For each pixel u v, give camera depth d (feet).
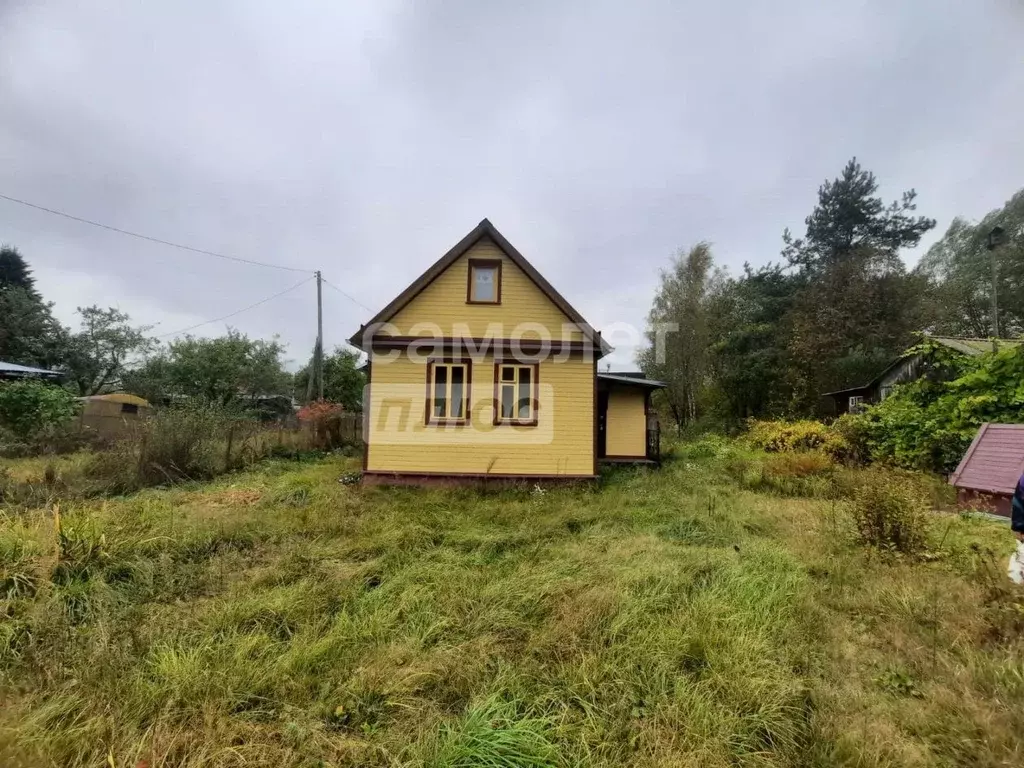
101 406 55.21
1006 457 24.22
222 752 8.94
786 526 23.58
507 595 15.34
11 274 110.22
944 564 17.30
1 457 36.52
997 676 10.89
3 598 14.29
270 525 22.36
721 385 81.82
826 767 8.77
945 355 39.58
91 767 8.48
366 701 10.78
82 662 11.16
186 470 34.09
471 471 35.73
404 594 15.37
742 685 10.77
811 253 98.37
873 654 12.32
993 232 56.95
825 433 49.52
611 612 14.03
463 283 37.19
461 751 8.85
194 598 15.48
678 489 33.60
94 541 17.48
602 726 9.76
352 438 58.23
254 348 96.53
